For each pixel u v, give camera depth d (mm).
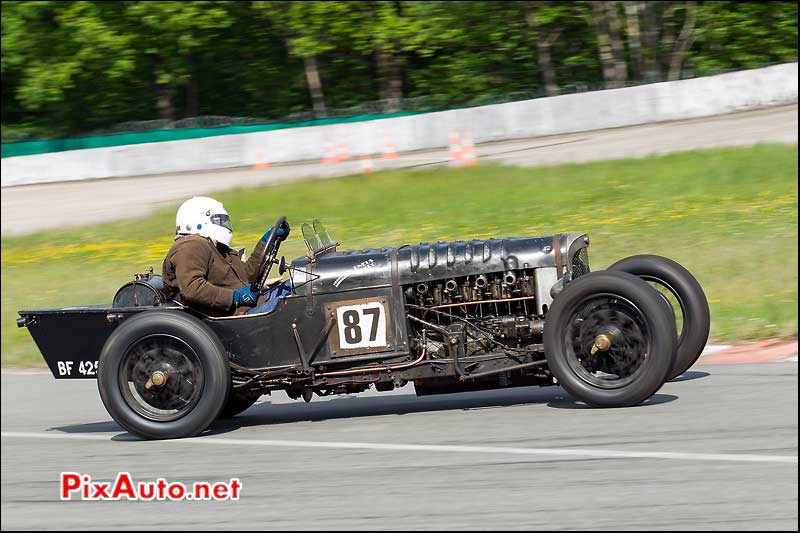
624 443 12289
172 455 13898
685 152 40312
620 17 78625
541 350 14531
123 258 37000
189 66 86312
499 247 14773
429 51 77188
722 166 36719
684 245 27500
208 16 78500
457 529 9734
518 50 78250
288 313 15070
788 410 13391
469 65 78625
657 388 13727
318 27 77250
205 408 14703
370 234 34844
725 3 76250
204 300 15133
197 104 90062
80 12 80250
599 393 13891
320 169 51500
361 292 14930
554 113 53844
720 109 52781
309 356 15070
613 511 9906
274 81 90062
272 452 13555
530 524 9719
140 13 78250
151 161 59406
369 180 44062
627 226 30438
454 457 12336
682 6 76438
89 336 15539
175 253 15469
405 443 13336
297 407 17656
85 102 89562
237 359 15250
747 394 14641
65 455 14453
